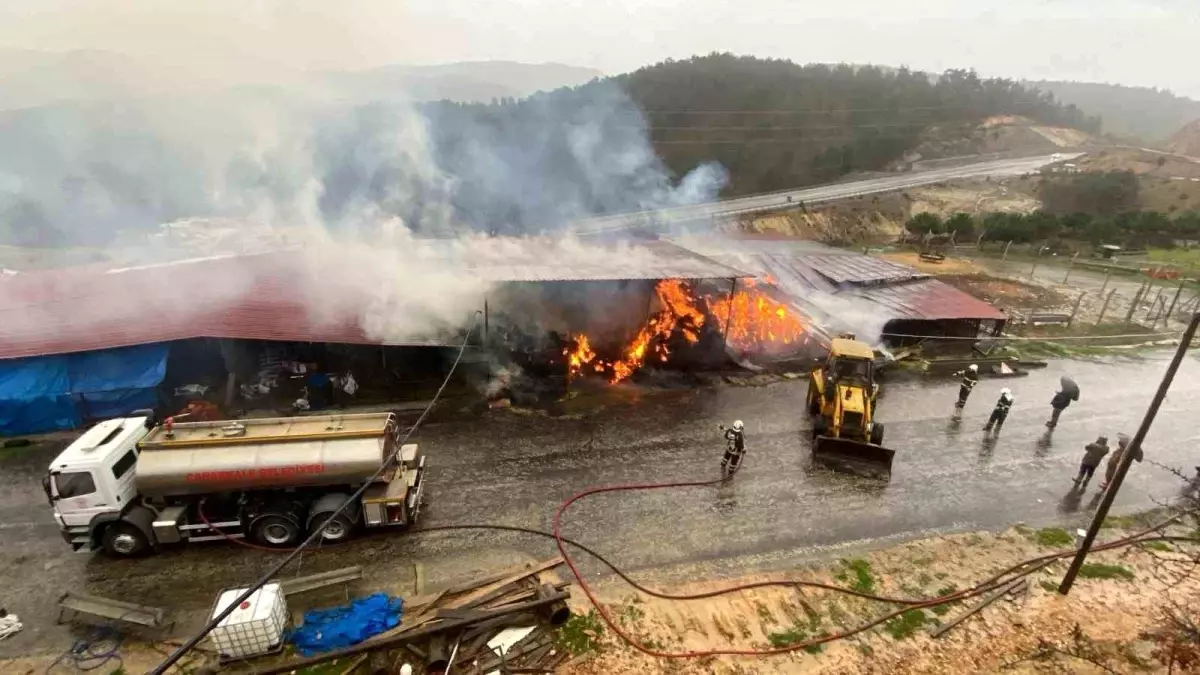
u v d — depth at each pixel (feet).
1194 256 163.84
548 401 71.82
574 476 57.00
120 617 37.04
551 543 47.78
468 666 36.50
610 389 75.82
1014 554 49.37
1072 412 77.46
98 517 42.57
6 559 43.96
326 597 41.24
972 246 177.68
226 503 45.47
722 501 54.39
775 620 41.47
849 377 64.28
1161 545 51.39
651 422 68.33
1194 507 55.52
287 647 37.11
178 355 66.59
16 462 55.67
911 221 184.44
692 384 78.74
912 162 297.33
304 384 67.92
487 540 47.78
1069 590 45.16
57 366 60.29
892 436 68.49
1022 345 101.71
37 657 36.24
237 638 35.12
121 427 45.88
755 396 76.33
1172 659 36.37
